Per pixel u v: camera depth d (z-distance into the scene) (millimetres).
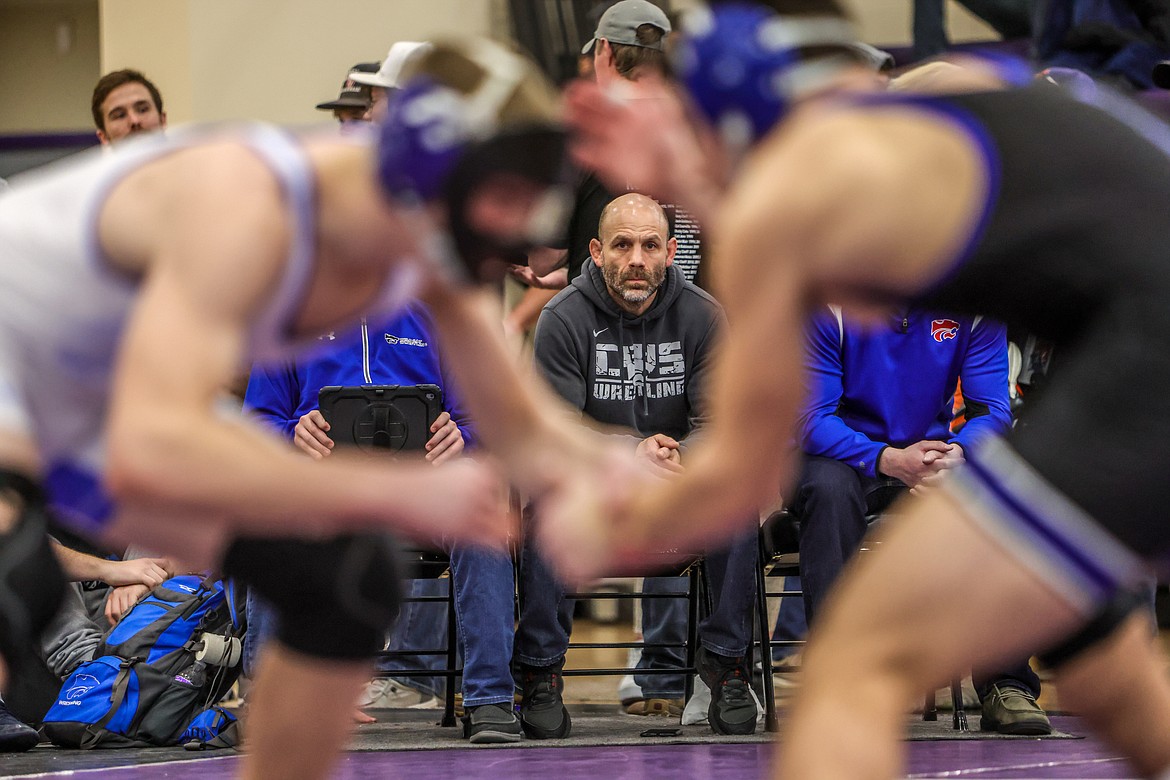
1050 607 3100
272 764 4098
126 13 17234
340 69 16984
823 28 3406
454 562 8664
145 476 3129
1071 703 4133
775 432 3406
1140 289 3145
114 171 3521
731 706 8812
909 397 8977
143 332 3205
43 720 8844
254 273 3297
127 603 9281
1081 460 3084
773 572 9539
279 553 3904
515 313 12031
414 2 16688
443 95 3201
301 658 3994
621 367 9297
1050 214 3205
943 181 3203
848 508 8469
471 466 3457
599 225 9422
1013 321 3377
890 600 3115
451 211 3227
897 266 3209
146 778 6934
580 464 4203
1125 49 10523
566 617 9000
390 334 9031
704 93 3377
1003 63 3887
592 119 3531
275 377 9133
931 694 9602
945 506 3146
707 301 9438
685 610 10422
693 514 3564
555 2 16016
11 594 3521
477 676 8500
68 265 3521
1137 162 3258
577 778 6648
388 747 8031
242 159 3363
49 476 3881
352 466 3354
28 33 22516
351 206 3400
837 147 3191
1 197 3748
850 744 3012
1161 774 4121
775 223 3195
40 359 3637
